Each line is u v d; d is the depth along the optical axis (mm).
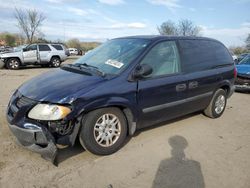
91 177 3404
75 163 3697
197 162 3926
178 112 4930
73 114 3475
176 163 3863
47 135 3344
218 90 5824
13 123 3547
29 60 17859
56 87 3699
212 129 5328
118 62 4277
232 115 6410
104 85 3785
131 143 4414
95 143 3773
